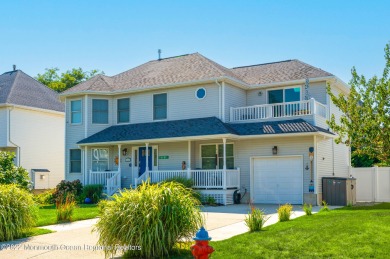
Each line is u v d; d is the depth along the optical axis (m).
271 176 22.27
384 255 8.35
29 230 12.31
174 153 24.72
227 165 23.56
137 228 8.63
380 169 23.77
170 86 25.05
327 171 22.80
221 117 23.55
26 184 18.67
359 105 15.83
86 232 12.57
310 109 21.78
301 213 16.36
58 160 33.25
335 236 10.01
